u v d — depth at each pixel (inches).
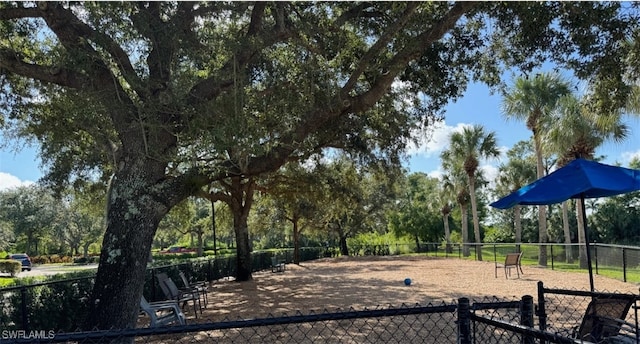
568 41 325.1
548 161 1321.4
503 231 2027.6
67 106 259.4
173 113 255.9
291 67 318.3
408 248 1451.8
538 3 313.1
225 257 778.8
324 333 268.1
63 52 248.8
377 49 297.3
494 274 659.4
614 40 305.4
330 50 346.0
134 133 265.1
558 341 88.0
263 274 805.2
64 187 511.2
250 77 313.7
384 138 503.8
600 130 724.0
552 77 868.6
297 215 1047.0
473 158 1139.9
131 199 259.9
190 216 823.1
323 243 1811.0
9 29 322.7
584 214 267.0
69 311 328.8
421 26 341.7
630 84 394.9
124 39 263.1
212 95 274.2
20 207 2217.0
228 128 235.6
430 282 570.3
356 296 458.9
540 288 172.6
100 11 244.7
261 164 286.2
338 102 291.0
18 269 1338.6
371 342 244.1
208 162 266.8
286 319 103.6
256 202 995.9
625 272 523.5
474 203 1150.3
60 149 433.7
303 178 676.7
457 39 379.6
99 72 261.1
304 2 355.3
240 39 257.4
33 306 300.4
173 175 284.0
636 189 232.2
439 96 413.4
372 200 1413.6
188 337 278.2
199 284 462.9
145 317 382.6
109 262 253.0
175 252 2267.5
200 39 269.3
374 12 361.7
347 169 681.6
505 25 345.4
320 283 603.5
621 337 205.3
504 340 173.5
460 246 1098.7
